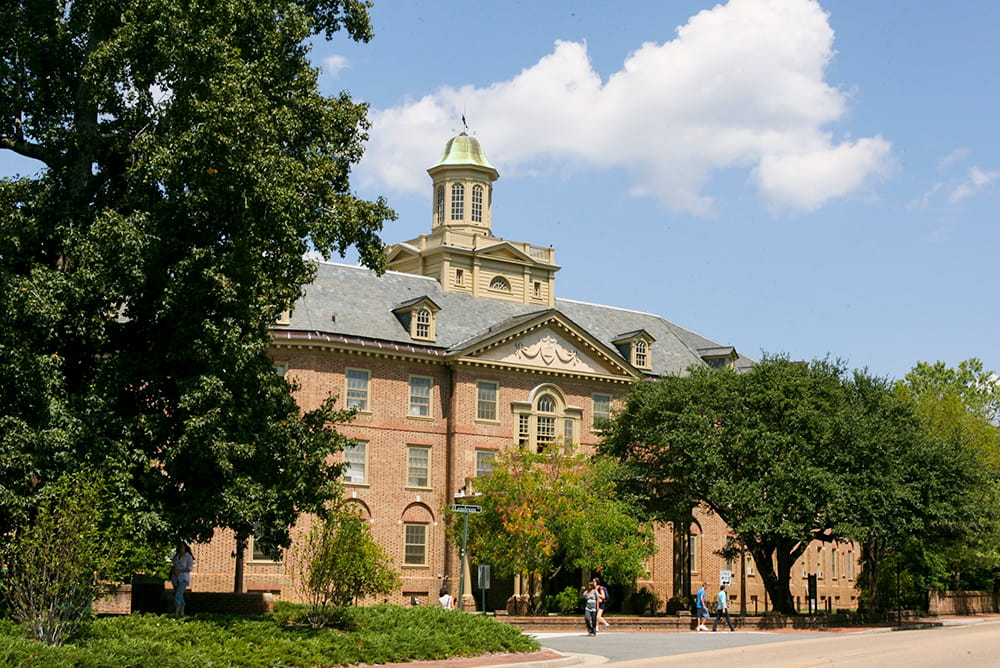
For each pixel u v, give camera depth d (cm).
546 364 6456
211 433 2839
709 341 7969
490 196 7544
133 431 2888
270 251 3147
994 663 2641
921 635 4194
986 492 6053
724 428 5475
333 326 5888
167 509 2905
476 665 2622
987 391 8962
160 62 2945
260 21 3241
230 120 2867
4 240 2922
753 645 3497
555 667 2730
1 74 3019
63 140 3080
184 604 3159
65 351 3038
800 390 5544
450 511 5738
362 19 3622
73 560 2255
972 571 7719
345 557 2938
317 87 3472
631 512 5484
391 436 5966
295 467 3259
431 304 6184
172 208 2903
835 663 2623
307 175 3222
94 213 2995
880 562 6112
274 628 2698
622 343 7012
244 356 2911
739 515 5303
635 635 4109
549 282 7362
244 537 3212
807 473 5109
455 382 6166
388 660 2680
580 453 5644
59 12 3164
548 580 5347
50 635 2211
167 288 2873
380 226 3531
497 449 6206
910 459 5412
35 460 2686
